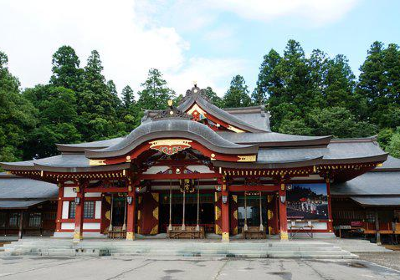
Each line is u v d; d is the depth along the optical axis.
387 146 51.03
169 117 20.56
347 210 27.23
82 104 71.38
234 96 82.31
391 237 25.05
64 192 25.38
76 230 20.97
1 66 49.84
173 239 21.50
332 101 71.88
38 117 63.12
